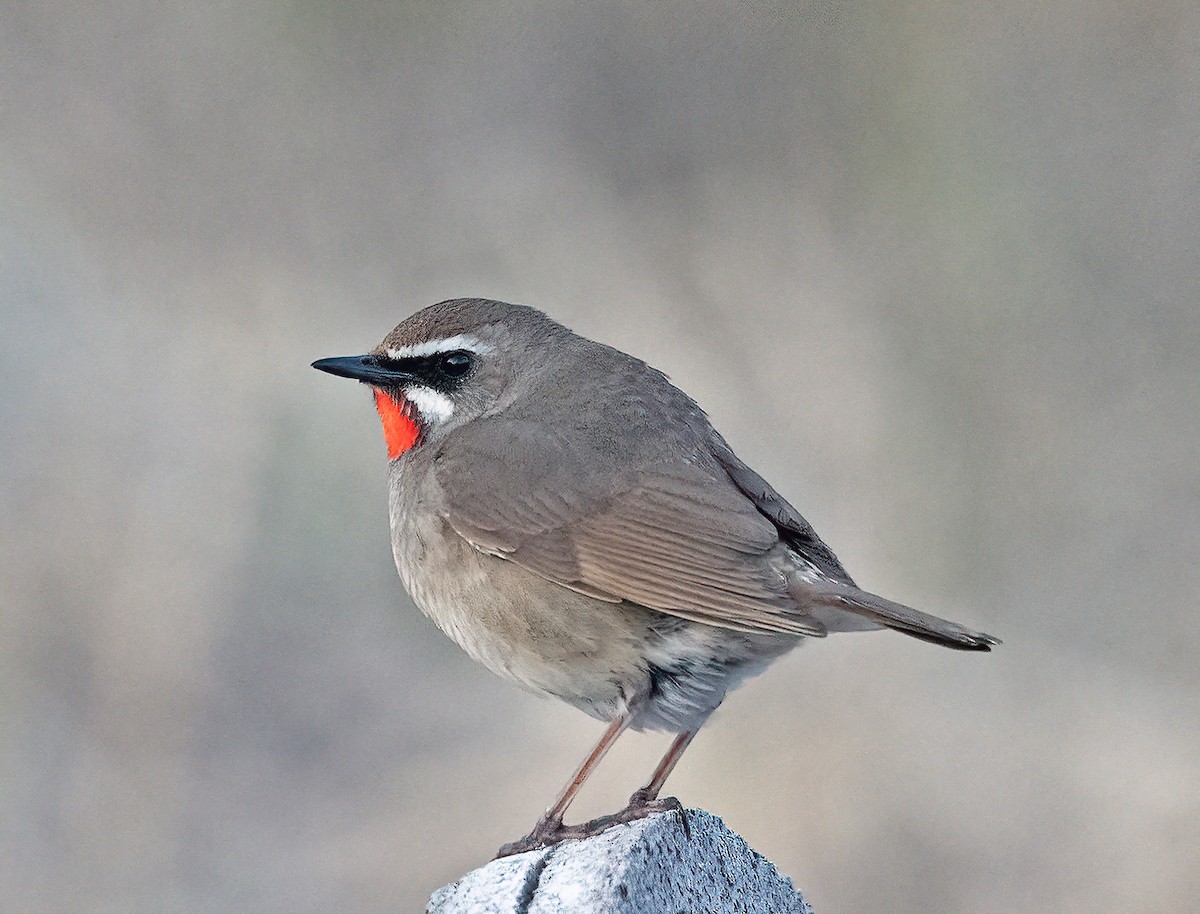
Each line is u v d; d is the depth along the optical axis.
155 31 19.42
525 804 13.64
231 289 17.83
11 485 15.12
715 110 17.88
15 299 16.88
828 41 17.27
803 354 16.11
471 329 8.93
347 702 14.46
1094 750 13.06
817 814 12.65
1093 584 14.27
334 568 15.24
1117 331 15.33
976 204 16.03
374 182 18.81
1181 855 12.20
